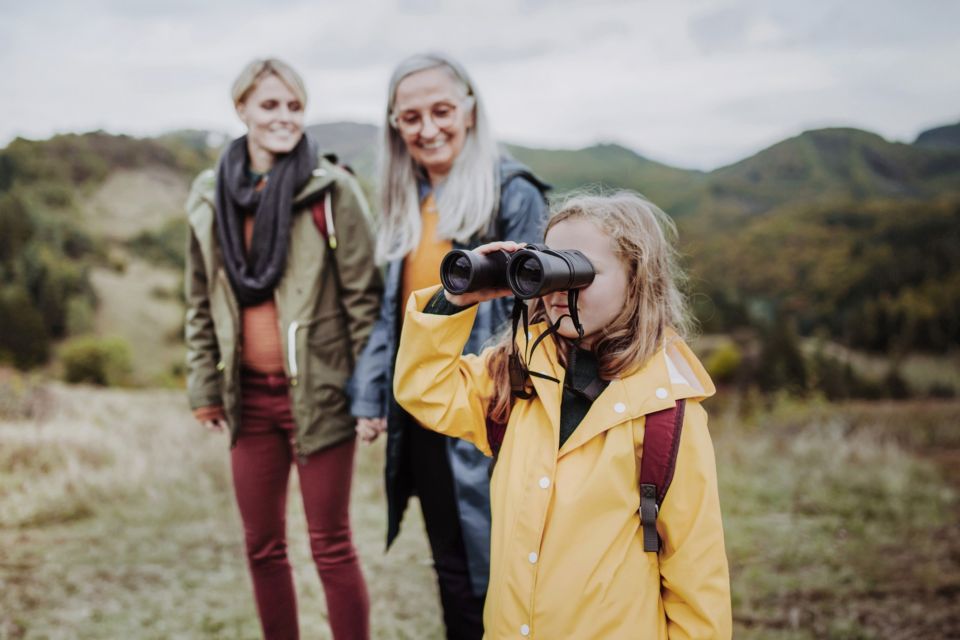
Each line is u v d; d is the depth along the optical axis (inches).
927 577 129.4
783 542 149.1
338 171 82.7
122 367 1807.3
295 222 79.9
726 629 49.1
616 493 50.1
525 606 50.8
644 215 54.9
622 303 53.0
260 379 81.6
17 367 1831.9
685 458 50.4
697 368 55.5
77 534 149.9
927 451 268.5
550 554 50.4
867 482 192.1
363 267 82.7
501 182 77.5
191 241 85.2
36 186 2596.0
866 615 115.6
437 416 55.9
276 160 81.0
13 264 2075.5
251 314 81.1
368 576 125.8
